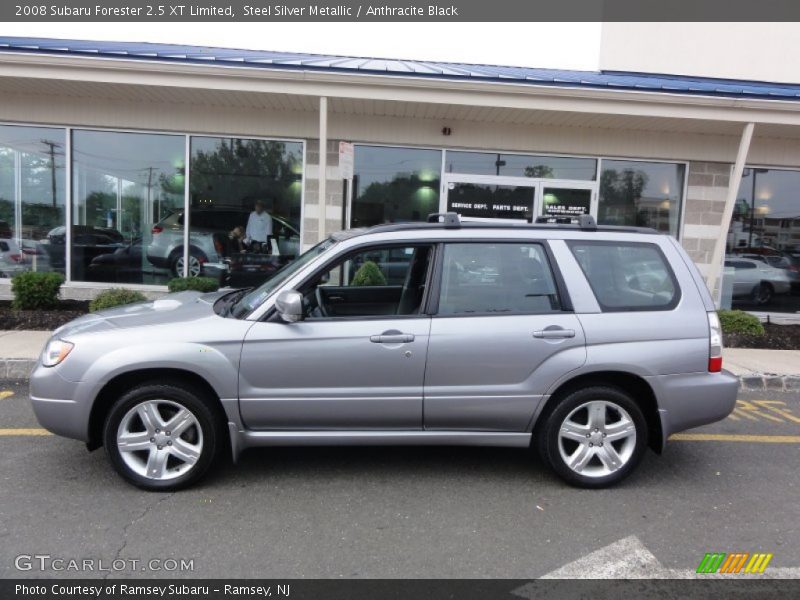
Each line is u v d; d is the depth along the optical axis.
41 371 3.73
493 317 3.88
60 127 9.52
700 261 10.44
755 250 10.56
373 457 4.47
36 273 8.68
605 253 4.10
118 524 3.38
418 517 3.56
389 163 9.92
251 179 9.83
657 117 8.62
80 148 9.64
